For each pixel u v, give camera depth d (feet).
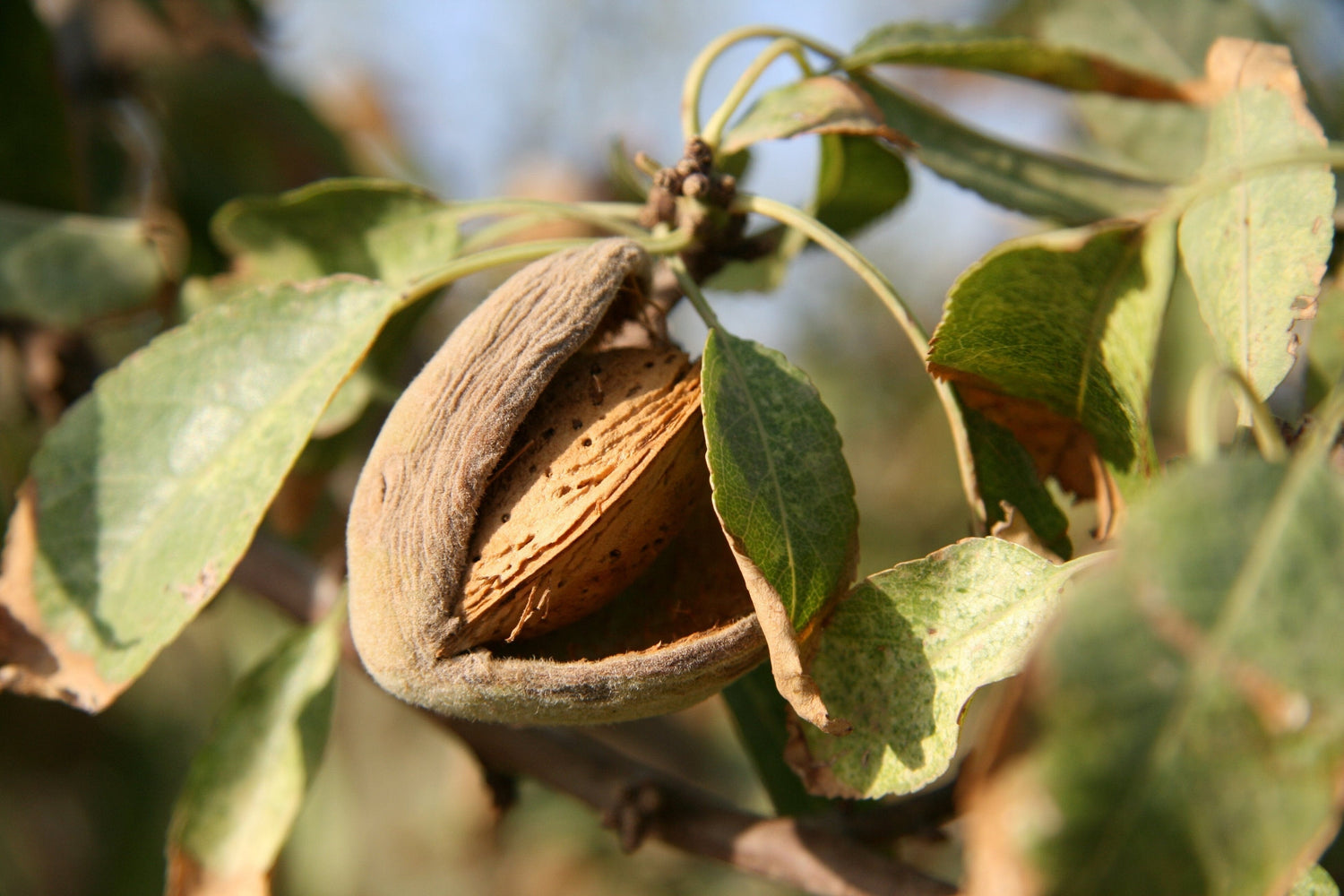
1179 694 0.68
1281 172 0.82
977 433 0.84
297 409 0.84
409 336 0.96
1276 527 0.68
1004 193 0.95
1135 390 0.80
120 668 0.83
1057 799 0.67
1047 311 0.80
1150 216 0.80
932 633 0.78
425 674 0.77
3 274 1.02
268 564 1.01
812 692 0.76
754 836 0.88
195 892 0.87
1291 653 0.68
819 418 0.80
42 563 0.85
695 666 0.76
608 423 0.78
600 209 0.91
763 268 0.98
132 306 1.02
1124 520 0.82
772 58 0.90
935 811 0.86
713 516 0.81
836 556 0.79
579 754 0.93
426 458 0.77
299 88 1.32
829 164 0.96
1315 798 0.67
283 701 0.90
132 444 0.86
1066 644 0.68
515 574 0.77
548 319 0.78
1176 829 0.67
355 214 0.95
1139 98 0.97
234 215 0.95
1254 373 0.80
